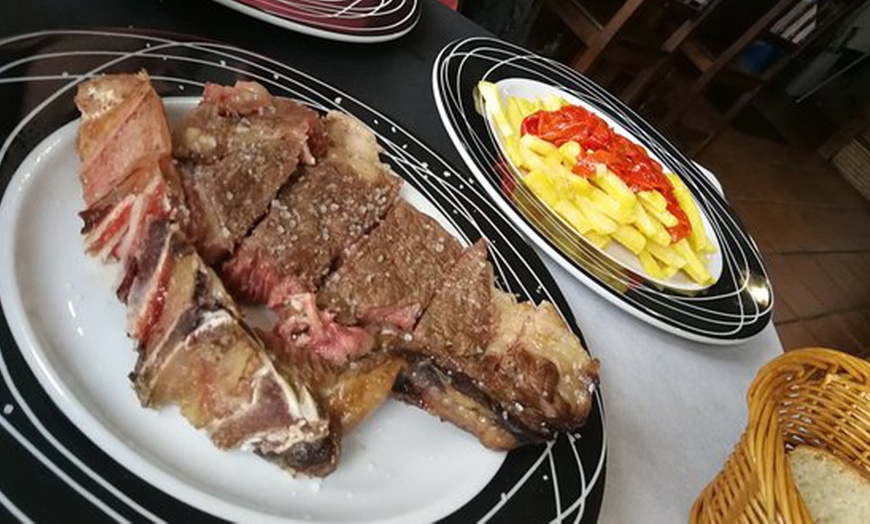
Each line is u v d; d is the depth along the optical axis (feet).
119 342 2.98
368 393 3.29
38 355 2.66
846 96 22.62
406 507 3.26
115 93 3.23
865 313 16.60
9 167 3.02
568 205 5.29
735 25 15.52
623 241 5.43
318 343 3.27
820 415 4.41
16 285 2.79
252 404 2.90
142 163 3.10
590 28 12.69
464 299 3.74
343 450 3.32
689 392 4.91
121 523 2.48
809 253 17.46
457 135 5.04
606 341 4.80
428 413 3.70
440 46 5.96
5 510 2.30
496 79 5.97
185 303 2.84
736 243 6.47
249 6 4.45
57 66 3.40
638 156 5.90
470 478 3.53
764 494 3.35
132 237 3.03
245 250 3.28
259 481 2.99
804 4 18.10
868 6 21.40
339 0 5.17
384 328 3.54
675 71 16.62
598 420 4.16
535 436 3.59
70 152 3.26
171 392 2.88
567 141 5.61
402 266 3.69
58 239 3.09
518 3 10.71
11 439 2.43
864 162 21.35
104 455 2.59
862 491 4.30
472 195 4.86
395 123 4.78
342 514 3.08
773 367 4.04
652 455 4.37
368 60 5.23
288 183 3.57
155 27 4.14
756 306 5.92
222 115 3.51
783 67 16.70
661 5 13.10
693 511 4.09
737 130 20.17
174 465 2.82
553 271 5.00
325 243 3.52
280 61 4.60
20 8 3.61
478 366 3.56
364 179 3.81
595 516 3.74
